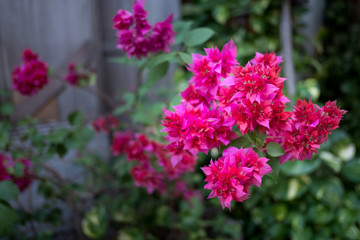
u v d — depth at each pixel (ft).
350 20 5.73
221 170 1.42
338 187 3.61
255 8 4.56
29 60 2.74
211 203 3.65
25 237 3.10
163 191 3.10
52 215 3.19
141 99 3.71
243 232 3.92
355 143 4.80
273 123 1.46
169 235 3.63
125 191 3.74
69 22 3.96
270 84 1.42
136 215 3.47
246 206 3.74
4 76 3.70
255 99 1.41
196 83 1.58
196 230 3.36
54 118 4.01
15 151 2.70
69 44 4.00
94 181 3.76
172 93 4.08
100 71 4.23
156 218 3.46
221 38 4.45
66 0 3.91
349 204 3.59
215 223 3.62
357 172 3.70
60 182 3.36
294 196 3.59
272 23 4.64
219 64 1.54
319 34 5.40
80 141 2.89
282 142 1.54
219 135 1.48
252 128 1.43
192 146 1.47
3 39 3.67
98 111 4.26
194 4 4.88
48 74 2.90
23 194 3.56
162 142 2.72
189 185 3.58
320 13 5.86
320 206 3.61
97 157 3.95
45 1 3.82
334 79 5.64
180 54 1.89
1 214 2.00
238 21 4.79
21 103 3.82
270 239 3.72
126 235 3.33
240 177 1.38
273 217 3.75
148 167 2.65
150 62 1.94
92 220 3.20
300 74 5.46
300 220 3.60
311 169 3.48
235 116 1.44
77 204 3.64
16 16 3.71
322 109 1.49
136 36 1.89
